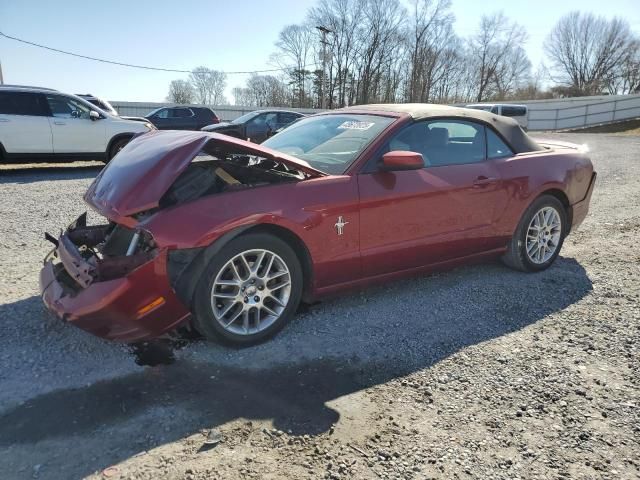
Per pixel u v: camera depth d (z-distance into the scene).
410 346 3.30
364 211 3.50
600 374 2.99
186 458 2.23
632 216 6.91
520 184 4.35
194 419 2.50
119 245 3.42
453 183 3.93
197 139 3.19
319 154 3.83
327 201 3.35
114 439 2.34
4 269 4.51
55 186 9.22
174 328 3.07
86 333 3.32
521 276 4.60
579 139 24.70
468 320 3.69
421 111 4.03
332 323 3.60
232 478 2.12
